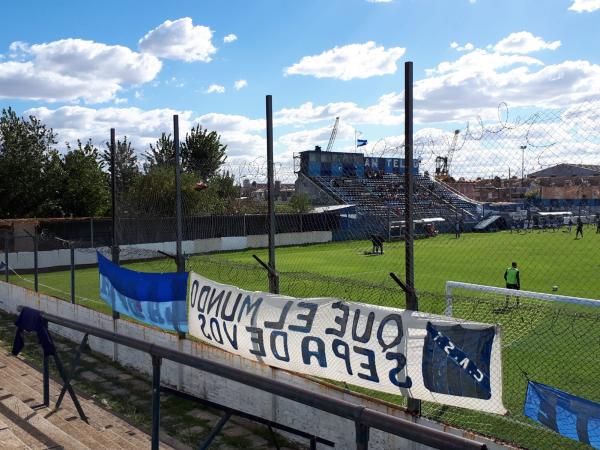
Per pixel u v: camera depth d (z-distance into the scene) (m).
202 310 8.97
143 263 25.77
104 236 30.70
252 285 17.38
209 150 41.56
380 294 14.36
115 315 11.32
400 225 28.95
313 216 37.97
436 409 7.38
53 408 7.62
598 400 7.63
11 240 28.34
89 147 40.12
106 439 6.46
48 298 14.21
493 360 5.47
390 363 6.34
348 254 31.77
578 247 30.41
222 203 35.41
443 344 5.88
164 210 31.66
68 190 38.59
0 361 11.04
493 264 26.05
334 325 6.94
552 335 10.39
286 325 7.52
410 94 6.40
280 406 7.63
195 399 5.02
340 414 3.44
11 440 5.79
